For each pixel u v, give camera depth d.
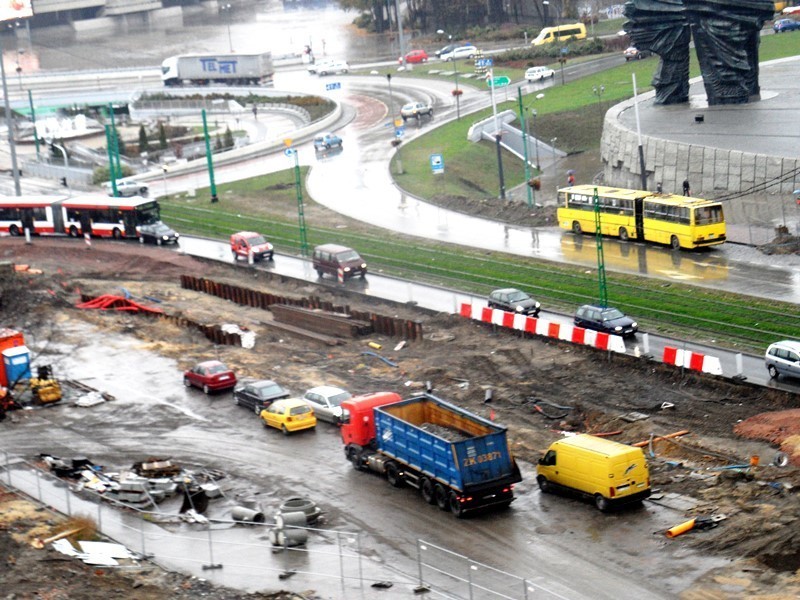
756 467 77.88
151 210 181.12
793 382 95.62
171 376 111.25
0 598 64.81
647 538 69.12
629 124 195.25
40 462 89.19
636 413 92.25
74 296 145.75
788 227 145.25
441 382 104.38
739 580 62.69
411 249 160.25
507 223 171.88
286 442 91.94
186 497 80.69
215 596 65.62
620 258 144.12
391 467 80.88
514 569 66.88
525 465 82.88
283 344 122.81
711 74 199.38
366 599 64.38
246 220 189.88
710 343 108.38
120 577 68.25
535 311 121.50
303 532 72.56
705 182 169.75
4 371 105.38
